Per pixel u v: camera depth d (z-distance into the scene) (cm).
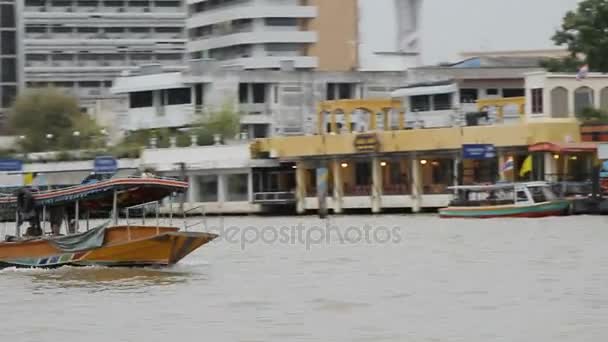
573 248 9312
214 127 19162
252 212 17275
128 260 8481
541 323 6266
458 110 17600
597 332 6031
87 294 7456
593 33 18950
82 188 8531
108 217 9225
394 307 6812
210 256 9525
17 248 8581
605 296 6975
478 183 15288
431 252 9406
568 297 6969
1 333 6334
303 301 7056
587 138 15125
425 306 6819
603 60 18925
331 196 16825
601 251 9069
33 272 8456
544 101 15438
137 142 19575
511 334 6031
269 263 8938
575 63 19275
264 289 7538
